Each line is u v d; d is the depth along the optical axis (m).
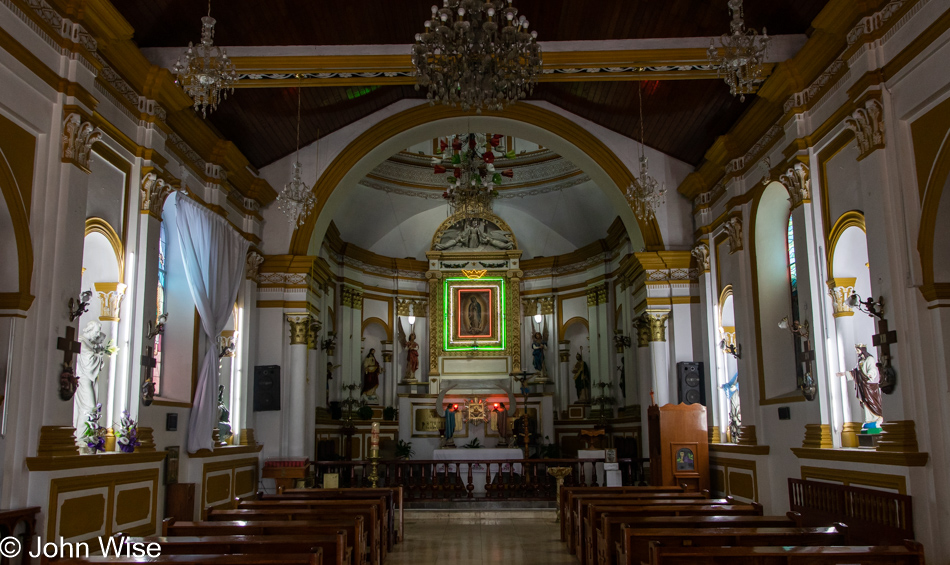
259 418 13.74
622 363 18.67
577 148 14.70
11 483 6.90
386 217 21.06
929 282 7.29
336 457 18.50
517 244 21.98
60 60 7.70
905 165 7.59
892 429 7.55
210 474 11.34
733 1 7.02
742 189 12.07
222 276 11.74
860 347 8.64
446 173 20.80
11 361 7.02
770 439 10.97
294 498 9.93
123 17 8.53
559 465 17.14
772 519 6.62
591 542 7.68
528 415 20.45
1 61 6.73
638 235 14.95
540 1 10.19
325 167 14.37
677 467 12.68
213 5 9.51
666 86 12.12
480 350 21.22
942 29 6.89
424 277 22.03
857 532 8.11
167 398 10.52
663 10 10.11
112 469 8.42
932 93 7.08
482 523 12.20
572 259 21.14
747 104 11.65
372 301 21.19
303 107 12.91
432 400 21.02
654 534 5.71
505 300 21.45
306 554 4.76
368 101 13.98
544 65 10.70
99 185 8.55
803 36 9.98
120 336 8.98
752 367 11.59
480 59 7.38
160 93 9.62
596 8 10.16
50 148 7.52
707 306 13.46
